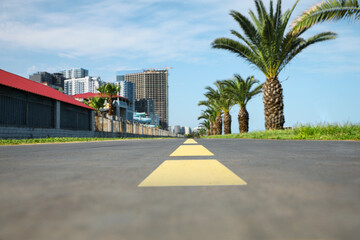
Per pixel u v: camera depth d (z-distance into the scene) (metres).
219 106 38.69
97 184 1.74
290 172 2.14
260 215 1.03
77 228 0.90
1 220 1.00
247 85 27.97
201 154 4.04
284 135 13.50
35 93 18.73
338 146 6.02
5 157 4.04
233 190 1.49
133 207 1.17
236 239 0.78
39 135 19.70
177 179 1.86
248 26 16.39
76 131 25.47
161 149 5.82
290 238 0.79
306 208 1.11
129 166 2.75
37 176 2.11
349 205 1.15
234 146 6.43
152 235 0.83
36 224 0.95
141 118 128.88
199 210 1.11
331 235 0.81
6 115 16.62
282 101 17.98
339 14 11.47
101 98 55.38
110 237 0.82
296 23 12.48
